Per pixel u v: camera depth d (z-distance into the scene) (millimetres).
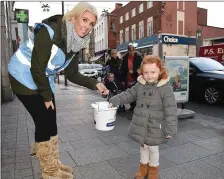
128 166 3090
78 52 2623
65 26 2281
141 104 2615
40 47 2143
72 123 5293
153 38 27891
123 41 37375
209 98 8008
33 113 2434
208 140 4098
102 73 17328
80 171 2955
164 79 2551
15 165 3127
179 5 27969
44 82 2215
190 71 8641
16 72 2334
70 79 2986
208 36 35125
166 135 2514
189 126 5000
